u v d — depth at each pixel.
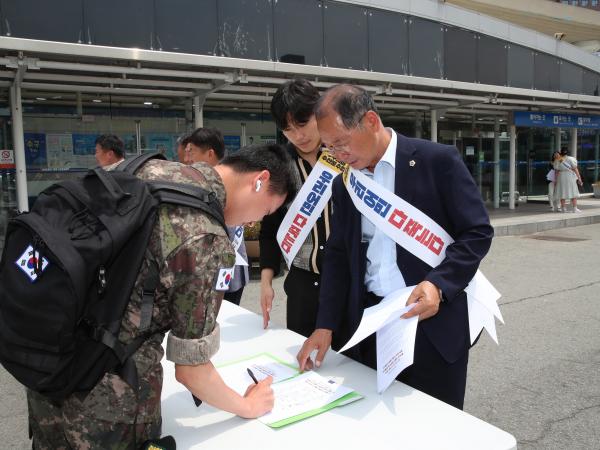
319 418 1.41
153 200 1.08
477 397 3.34
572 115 14.03
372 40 9.41
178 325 1.14
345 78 8.67
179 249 1.08
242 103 9.57
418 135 12.03
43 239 0.98
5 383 3.71
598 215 12.46
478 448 1.24
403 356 1.38
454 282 1.54
